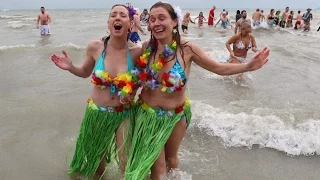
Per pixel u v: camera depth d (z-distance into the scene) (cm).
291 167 388
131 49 322
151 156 305
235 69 315
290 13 2488
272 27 2406
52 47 1146
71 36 1552
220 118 495
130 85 305
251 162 396
